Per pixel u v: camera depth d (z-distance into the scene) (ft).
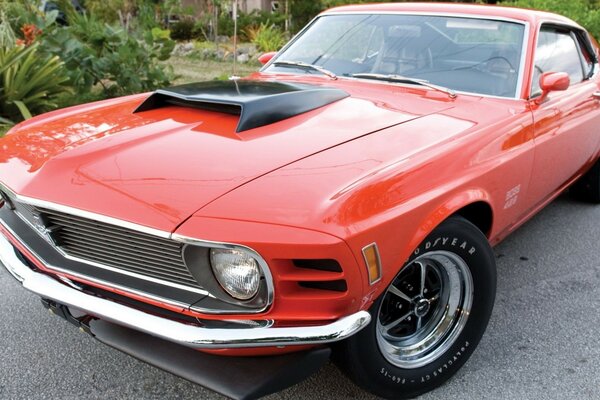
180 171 6.49
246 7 63.72
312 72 11.25
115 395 7.96
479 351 9.04
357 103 8.91
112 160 6.88
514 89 9.96
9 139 8.27
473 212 8.64
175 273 6.20
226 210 5.83
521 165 9.04
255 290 5.84
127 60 21.52
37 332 9.32
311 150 6.97
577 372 8.56
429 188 6.94
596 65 13.96
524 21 10.60
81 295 6.57
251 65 39.04
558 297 10.75
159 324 6.02
